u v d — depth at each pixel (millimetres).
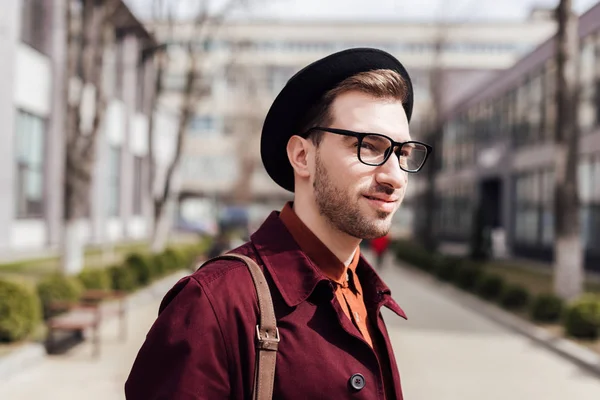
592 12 18766
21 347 7145
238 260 1301
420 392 6316
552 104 22844
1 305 7203
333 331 1286
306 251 1398
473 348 8539
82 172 12016
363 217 1330
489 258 24109
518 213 26828
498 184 32594
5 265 14789
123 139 30578
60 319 7598
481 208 24156
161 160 37281
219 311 1195
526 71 25359
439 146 25594
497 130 29656
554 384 6754
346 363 1261
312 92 1388
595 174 19156
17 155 19062
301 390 1203
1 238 17234
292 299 1272
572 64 10781
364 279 1553
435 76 25266
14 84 17438
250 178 43719
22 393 5918
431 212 25547
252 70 39375
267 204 50469
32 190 20203
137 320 9938
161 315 1233
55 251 19812
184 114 18359
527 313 11180
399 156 1355
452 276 16047
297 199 1452
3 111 17141
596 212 19016
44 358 7242
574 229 10789
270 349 1198
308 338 1247
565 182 10789
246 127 42625
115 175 30250
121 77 30078
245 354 1199
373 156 1340
